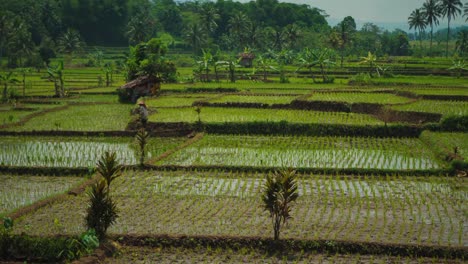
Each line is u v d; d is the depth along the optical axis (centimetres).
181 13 13750
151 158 2309
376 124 2909
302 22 13112
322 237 1373
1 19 8288
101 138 2861
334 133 2905
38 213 1591
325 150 2514
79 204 1683
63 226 1467
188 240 1357
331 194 1820
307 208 1652
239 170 2136
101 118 3491
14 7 10862
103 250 1288
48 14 10925
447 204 1697
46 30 10531
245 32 10019
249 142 2723
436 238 1381
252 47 9950
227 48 11369
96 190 1357
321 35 10625
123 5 12019
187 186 1920
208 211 1622
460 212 1614
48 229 1441
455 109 3316
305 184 1955
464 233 1421
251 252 1312
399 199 1756
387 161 2278
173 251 1332
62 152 2491
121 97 4506
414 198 1756
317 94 4331
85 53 10550
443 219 1546
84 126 3153
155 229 1452
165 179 2022
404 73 7238
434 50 11331
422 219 1544
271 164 2216
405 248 1300
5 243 1282
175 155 2406
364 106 3644
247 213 1598
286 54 8569
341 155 2395
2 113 3784
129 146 2650
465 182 1964
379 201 1734
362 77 6094
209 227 1468
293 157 2353
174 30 12962
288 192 1334
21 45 8375
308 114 3431
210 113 3447
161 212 1609
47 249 1281
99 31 11875
